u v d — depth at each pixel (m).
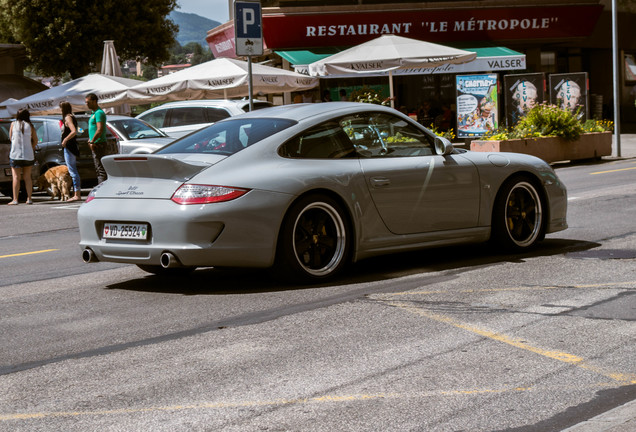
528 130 20.86
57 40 41.81
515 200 8.09
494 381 4.25
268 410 3.94
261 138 6.96
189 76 20.67
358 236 7.04
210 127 7.56
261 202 6.58
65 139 17.48
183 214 6.50
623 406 3.73
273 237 6.64
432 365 4.55
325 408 3.94
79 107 23.67
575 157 21.45
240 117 7.59
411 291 6.48
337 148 7.14
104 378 4.58
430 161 7.52
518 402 3.94
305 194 6.81
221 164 6.72
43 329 5.84
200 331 5.53
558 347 4.81
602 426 3.47
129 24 43.31
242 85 20.02
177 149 7.27
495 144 19.81
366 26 30.64
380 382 4.30
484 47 31.28
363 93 21.22
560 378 4.27
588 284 6.46
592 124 22.50
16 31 41.94
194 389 4.31
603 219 10.23
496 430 3.61
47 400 4.25
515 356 4.66
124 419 3.90
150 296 6.82
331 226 7.00
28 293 7.28
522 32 32.03
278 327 5.53
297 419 3.81
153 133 18.98
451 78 30.19
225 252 6.50
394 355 4.77
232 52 34.78
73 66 42.78
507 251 8.00
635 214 10.55
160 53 45.28
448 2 31.12
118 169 7.09
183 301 6.54
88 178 19.12
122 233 6.88
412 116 27.62
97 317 6.15
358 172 7.07
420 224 7.41
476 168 7.75
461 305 5.93
